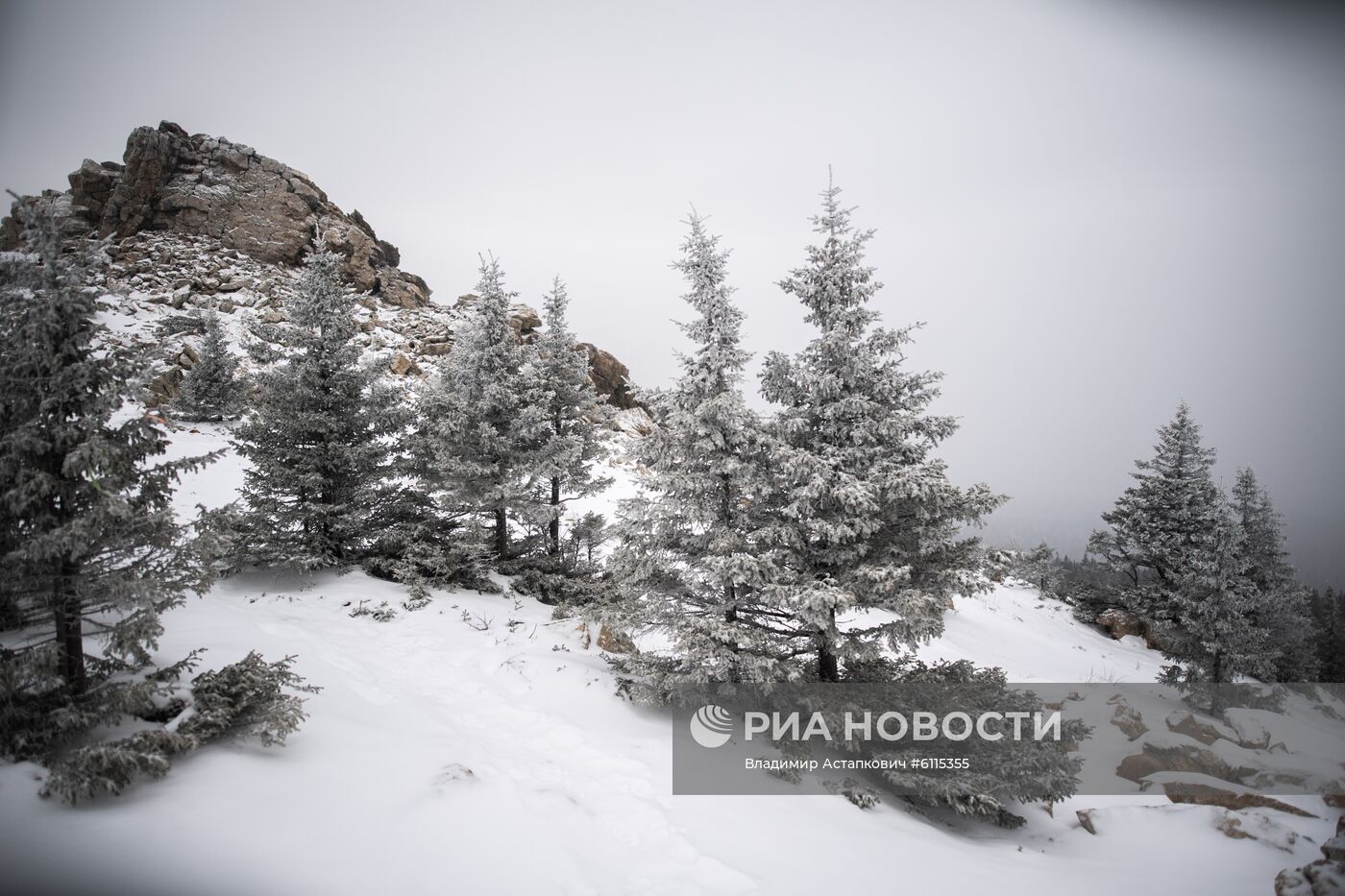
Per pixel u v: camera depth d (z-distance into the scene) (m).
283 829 5.54
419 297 51.44
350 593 14.31
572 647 13.27
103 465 5.70
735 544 10.07
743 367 10.84
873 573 9.03
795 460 9.55
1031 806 10.44
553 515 17.09
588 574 19.09
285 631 11.20
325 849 5.41
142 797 5.50
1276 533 27.58
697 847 6.80
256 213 49.00
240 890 4.73
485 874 5.55
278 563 14.00
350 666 10.23
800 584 9.74
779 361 10.91
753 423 10.59
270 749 6.71
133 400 6.10
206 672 6.97
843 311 10.21
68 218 6.22
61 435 5.77
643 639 16.05
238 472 21.47
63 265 6.02
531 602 16.64
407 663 11.33
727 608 10.68
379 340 38.31
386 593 14.68
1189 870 8.00
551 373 19.00
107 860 4.70
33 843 4.68
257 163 52.53
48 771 5.45
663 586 11.40
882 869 7.07
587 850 6.45
